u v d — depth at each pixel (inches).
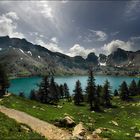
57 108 2935.5
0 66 3609.7
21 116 1378.0
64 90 5748.0
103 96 4451.3
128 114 3319.4
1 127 825.5
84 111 3245.6
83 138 888.3
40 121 1280.8
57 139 901.2
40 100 4288.9
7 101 2182.6
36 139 781.9
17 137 753.6
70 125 1171.3
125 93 5334.6
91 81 3998.5
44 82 4311.0
